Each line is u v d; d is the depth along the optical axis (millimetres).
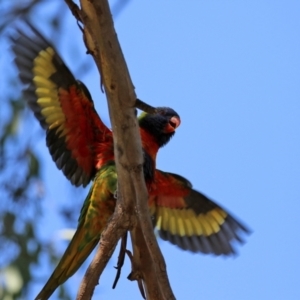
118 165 7531
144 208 7531
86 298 7945
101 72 7074
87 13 6770
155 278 8211
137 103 7164
